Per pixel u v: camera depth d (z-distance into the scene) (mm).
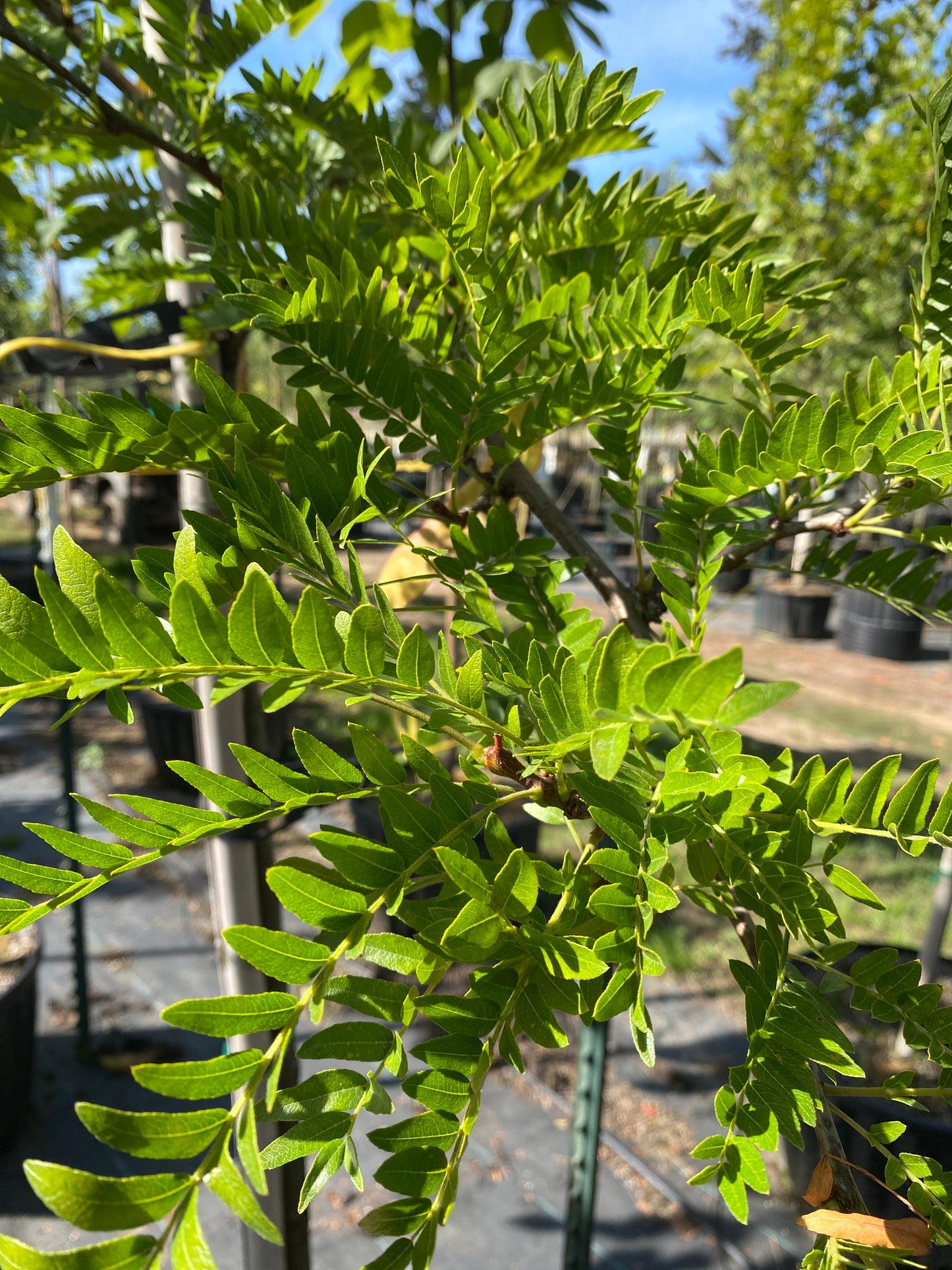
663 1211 1080
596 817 232
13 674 208
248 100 504
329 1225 1035
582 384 396
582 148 443
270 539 298
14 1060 1134
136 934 1648
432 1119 216
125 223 661
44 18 572
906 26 2168
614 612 437
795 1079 239
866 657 4305
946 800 254
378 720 1521
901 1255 249
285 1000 211
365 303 357
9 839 1989
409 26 958
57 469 299
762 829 255
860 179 2518
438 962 236
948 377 389
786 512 440
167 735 2211
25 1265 165
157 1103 1229
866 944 923
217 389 324
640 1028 208
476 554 392
